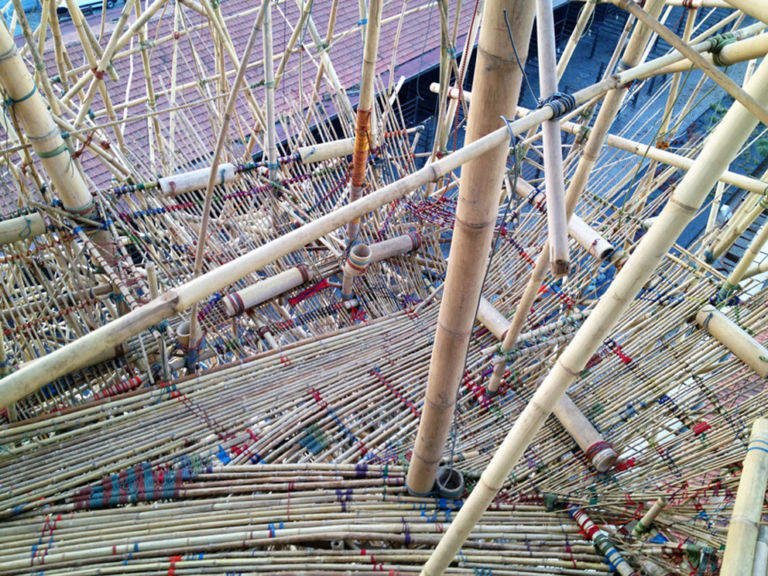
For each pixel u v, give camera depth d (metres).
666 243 1.22
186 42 5.34
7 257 2.63
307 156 3.16
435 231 3.19
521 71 1.39
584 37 8.36
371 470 2.25
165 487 2.14
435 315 2.86
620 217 2.96
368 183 3.25
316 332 2.84
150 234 2.79
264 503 2.13
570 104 1.41
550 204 1.39
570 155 3.05
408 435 2.39
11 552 1.95
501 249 2.99
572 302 2.78
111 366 2.55
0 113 2.69
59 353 1.12
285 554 2.00
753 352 2.36
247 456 2.27
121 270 2.60
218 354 2.69
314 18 5.88
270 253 1.29
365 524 2.09
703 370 2.44
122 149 3.35
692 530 2.14
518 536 2.13
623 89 1.91
